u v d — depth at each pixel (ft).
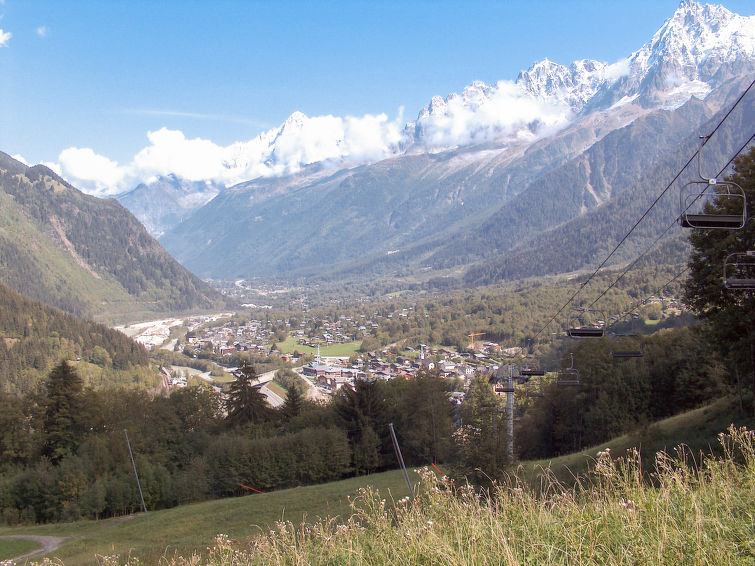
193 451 228.02
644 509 20.85
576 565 17.89
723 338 102.78
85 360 563.07
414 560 21.13
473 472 74.74
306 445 207.41
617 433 174.70
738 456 26.25
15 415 231.50
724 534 18.58
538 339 459.32
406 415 219.61
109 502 189.37
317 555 25.35
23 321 586.45
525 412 222.48
